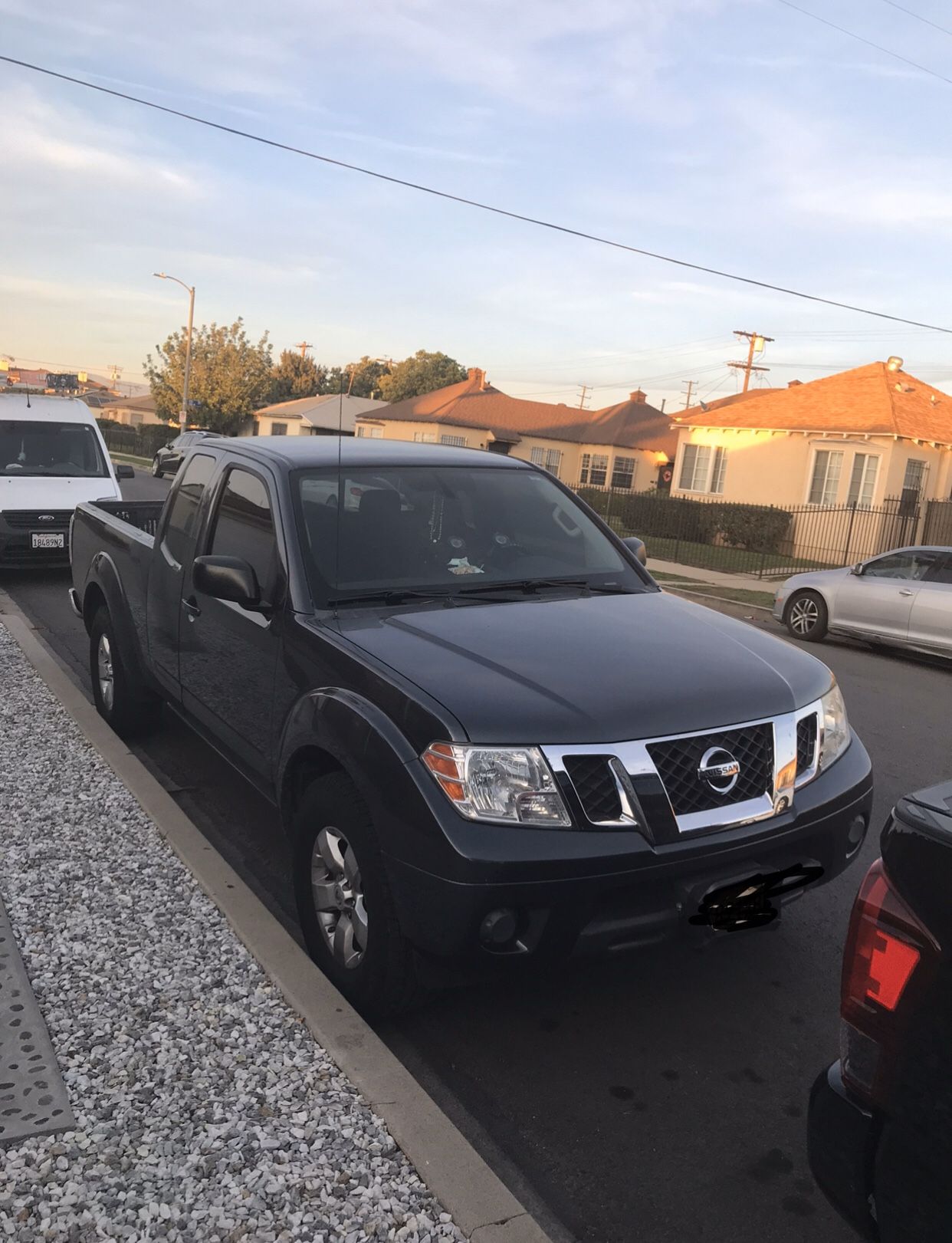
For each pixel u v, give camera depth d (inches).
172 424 2503.7
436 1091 127.8
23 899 160.1
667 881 121.6
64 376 3043.8
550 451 1756.9
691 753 124.8
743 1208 109.5
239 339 2390.5
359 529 168.9
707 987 153.7
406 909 122.3
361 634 145.6
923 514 980.6
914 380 1199.6
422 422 1720.0
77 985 136.6
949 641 446.6
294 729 144.8
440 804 119.6
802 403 1123.9
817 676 146.1
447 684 128.6
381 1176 104.1
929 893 74.2
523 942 119.0
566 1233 105.3
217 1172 103.3
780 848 129.2
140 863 174.1
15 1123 108.9
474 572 169.5
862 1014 77.7
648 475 1759.4
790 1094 129.2
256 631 164.4
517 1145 118.5
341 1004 133.6
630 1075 132.1
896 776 268.5
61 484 499.8
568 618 154.7
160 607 211.0
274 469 175.9
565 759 120.0
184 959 144.2
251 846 199.0
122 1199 99.1
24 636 340.5
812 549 1025.5
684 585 723.4
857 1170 76.9
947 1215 70.1
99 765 221.6
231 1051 123.6
